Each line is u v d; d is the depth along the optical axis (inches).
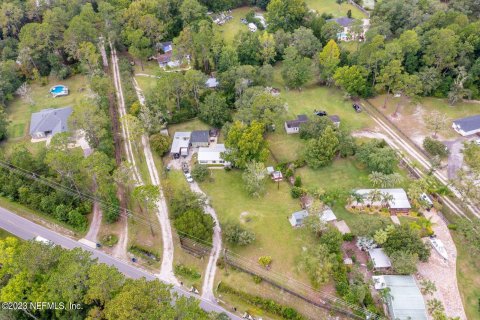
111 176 3356.3
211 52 5088.6
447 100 4507.9
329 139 3631.9
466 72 4409.5
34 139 4151.1
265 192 3545.8
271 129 4210.1
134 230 3213.6
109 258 3002.0
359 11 6643.7
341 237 2945.4
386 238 2842.0
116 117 4446.4
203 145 4042.8
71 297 2273.6
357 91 4569.4
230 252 3041.3
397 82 4330.7
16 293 2369.6
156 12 5698.8
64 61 5423.2
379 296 2694.4
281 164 3774.6
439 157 3693.4
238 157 3592.5
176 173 3779.5
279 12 5654.5
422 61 4596.5
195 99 4520.2
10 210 3376.0
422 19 5265.8
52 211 3257.9
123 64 5191.9
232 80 4608.8
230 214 3356.3
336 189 3469.5
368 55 4498.0
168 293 2314.2
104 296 2294.5
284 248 3056.1
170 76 4202.8
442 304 2650.1
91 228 3223.4
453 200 3366.1
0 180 3417.8
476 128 3961.6
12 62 4889.3
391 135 4094.5
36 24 5009.8
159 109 4200.3
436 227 3149.6
